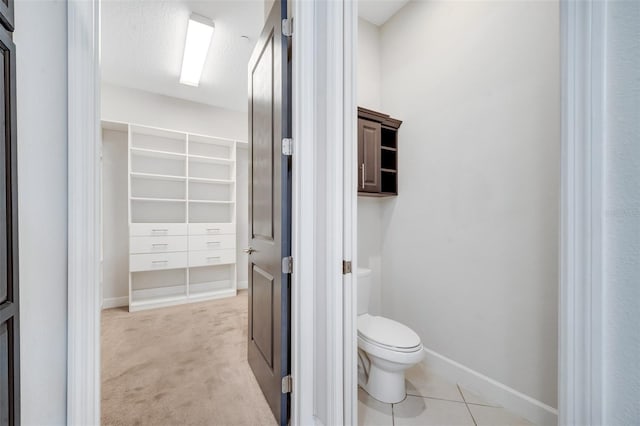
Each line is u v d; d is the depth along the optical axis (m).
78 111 0.95
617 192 0.44
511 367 1.58
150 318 2.98
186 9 2.15
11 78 0.64
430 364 2.01
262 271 1.68
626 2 0.44
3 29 0.63
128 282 3.43
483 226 1.73
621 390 0.43
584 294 0.47
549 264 1.44
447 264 1.92
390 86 2.38
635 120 0.42
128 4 2.08
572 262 0.48
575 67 0.49
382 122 2.17
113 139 3.39
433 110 2.03
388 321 1.86
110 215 3.37
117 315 3.06
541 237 1.47
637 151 0.42
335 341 1.23
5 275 0.62
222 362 2.07
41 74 0.82
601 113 0.46
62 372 0.91
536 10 1.50
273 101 1.50
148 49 2.64
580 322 0.48
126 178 3.47
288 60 1.45
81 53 0.96
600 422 0.45
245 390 1.73
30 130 0.77
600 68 0.46
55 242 0.88
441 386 1.81
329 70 1.25
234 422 1.46
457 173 1.87
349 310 1.26
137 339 2.46
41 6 0.82
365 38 2.41
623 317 0.43
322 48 1.32
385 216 2.41
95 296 0.98
